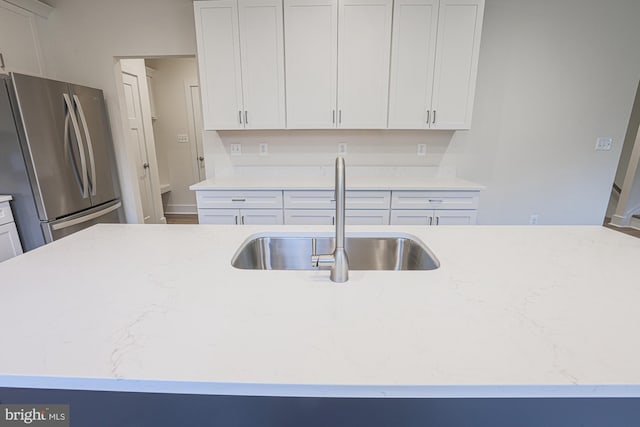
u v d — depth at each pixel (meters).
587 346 0.63
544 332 0.67
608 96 2.96
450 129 2.74
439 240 1.28
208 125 2.73
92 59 2.97
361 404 0.71
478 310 0.76
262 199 2.60
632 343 0.64
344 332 0.67
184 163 4.99
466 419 0.72
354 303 0.79
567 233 1.37
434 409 0.71
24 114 2.17
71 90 2.55
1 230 2.21
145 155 4.00
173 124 4.88
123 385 0.56
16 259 1.08
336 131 3.05
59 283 0.90
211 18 2.53
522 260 1.07
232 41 2.56
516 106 2.98
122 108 3.11
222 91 2.66
